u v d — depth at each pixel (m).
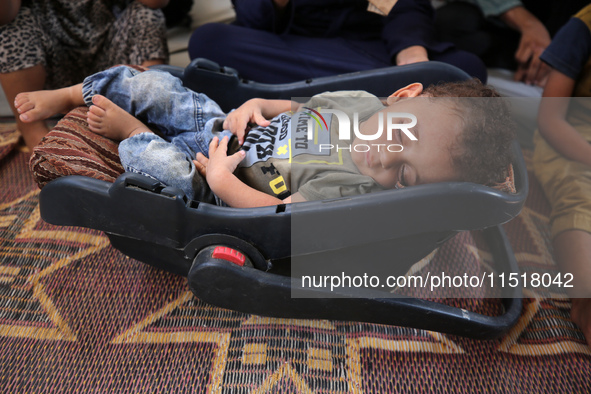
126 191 0.75
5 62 1.13
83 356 0.87
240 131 0.95
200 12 1.81
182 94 1.00
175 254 0.86
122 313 0.95
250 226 0.75
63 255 1.06
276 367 0.87
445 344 0.93
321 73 1.30
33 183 1.23
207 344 0.90
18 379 0.83
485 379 0.87
